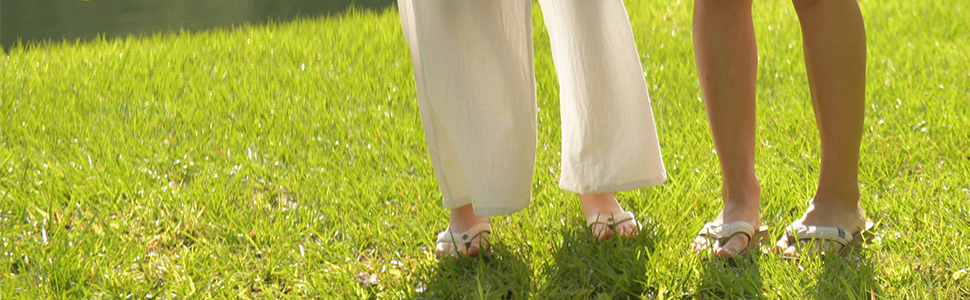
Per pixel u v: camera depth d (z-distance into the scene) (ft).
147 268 6.17
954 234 6.01
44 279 5.90
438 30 5.53
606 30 5.80
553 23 6.06
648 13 17.92
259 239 6.66
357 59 13.71
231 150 8.82
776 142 8.55
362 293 5.73
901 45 13.51
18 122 9.62
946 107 9.33
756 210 6.12
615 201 6.59
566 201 7.18
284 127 9.61
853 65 5.66
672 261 5.79
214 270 6.15
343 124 9.73
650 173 6.19
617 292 5.60
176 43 15.46
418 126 9.67
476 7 5.48
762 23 16.07
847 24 5.60
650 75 11.89
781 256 5.82
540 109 10.17
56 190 7.63
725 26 5.79
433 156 6.00
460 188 6.09
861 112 5.80
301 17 20.20
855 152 5.91
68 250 6.23
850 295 5.06
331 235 6.79
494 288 5.73
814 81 5.82
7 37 17.97
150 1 23.41
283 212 7.17
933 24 15.46
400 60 13.47
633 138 6.06
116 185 7.73
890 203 6.77
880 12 17.01
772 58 12.57
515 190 5.77
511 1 5.55
